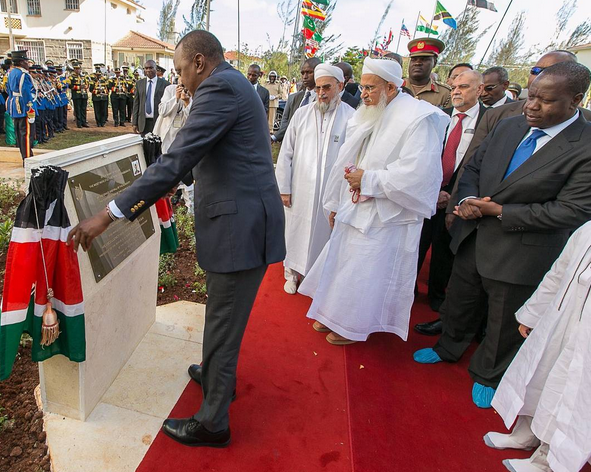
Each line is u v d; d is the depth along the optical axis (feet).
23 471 6.29
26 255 5.39
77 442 6.65
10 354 5.62
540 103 6.93
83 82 42.04
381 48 47.32
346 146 9.45
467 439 7.52
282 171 12.07
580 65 6.79
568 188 7.02
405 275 9.24
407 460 6.96
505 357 8.31
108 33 88.58
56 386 6.89
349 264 9.17
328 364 9.25
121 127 44.50
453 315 9.30
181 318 10.17
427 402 8.36
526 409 6.73
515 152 7.82
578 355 5.53
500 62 55.47
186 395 7.84
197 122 5.30
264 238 6.08
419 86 14.03
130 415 7.27
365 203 8.86
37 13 81.46
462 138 11.04
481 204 7.77
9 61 32.76
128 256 7.89
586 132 7.03
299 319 10.93
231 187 5.80
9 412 7.20
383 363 9.46
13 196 17.54
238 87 5.56
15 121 25.18
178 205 18.43
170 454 6.63
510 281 7.73
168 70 93.25
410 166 8.21
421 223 9.11
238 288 6.07
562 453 5.59
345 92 14.20
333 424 7.57
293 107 16.14
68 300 5.84
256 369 8.86
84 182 6.37
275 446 6.99
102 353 7.34
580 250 5.93
